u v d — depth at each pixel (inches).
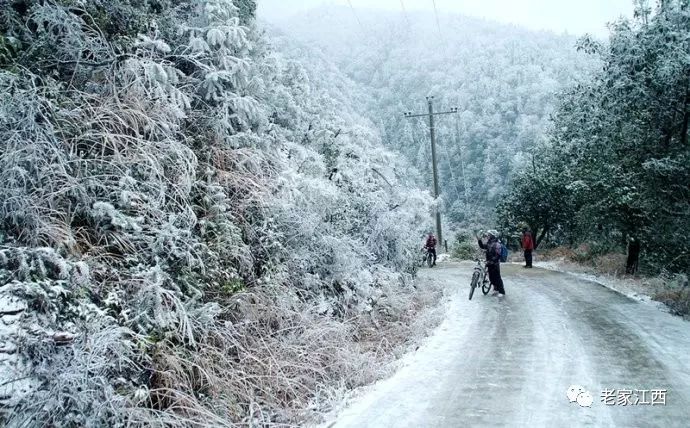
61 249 197.8
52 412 158.4
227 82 328.2
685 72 446.6
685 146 486.0
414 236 551.5
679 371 252.8
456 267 893.2
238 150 313.0
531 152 1240.2
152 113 263.9
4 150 199.9
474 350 308.7
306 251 341.7
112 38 286.4
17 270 175.9
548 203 1035.9
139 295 205.3
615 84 486.3
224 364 229.9
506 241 1183.6
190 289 234.8
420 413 213.0
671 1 479.5
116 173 235.0
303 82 546.0
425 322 383.6
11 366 156.1
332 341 295.6
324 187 345.4
